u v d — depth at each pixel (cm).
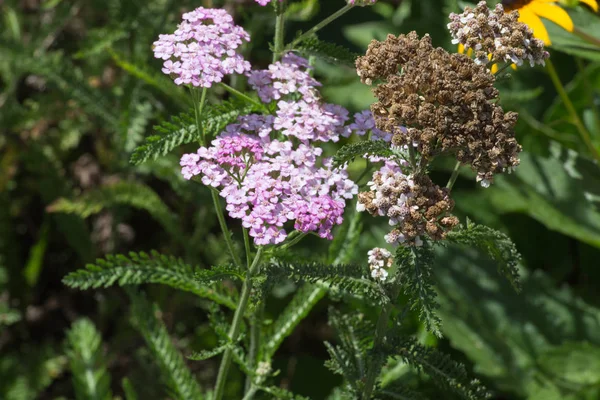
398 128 92
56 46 138
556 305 119
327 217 94
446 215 93
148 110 115
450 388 95
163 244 133
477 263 120
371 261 93
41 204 139
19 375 121
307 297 102
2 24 126
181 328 123
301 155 96
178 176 116
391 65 94
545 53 94
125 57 105
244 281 97
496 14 94
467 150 92
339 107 98
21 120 122
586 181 118
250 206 96
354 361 98
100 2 120
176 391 103
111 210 123
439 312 117
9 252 128
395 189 91
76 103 119
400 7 154
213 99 111
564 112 128
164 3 119
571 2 111
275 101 99
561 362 116
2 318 121
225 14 97
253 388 100
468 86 92
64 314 132
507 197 121
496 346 117
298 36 100
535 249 125
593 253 124
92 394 111
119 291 129
